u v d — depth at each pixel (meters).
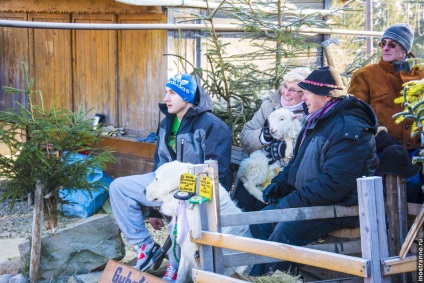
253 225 4.64
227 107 6.18
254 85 6.20
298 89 5.04
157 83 6.58
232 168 5.85
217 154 4.86
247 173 5.07
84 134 5.07
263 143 5.07
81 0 7.17
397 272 3.16
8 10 7.98
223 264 3.81
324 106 4.10
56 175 5.01
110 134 6.95
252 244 3.51
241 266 4.12
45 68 7.77
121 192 4.85
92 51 7.25
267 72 6.88
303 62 7.21
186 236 3.90
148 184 4.85
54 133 5.06
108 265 4.43
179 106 4.96
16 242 6.36
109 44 7.03
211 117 4.96
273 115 4.96
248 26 5.96
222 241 3.65
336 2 7.99
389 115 4.71
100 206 6.75
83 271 5.27
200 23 6.50
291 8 6.35
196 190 3.79
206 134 4.90
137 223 4.84
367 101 4.82
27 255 5.19
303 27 6.71
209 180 3.74
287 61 6.51
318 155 4.06
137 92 6.81
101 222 5.36
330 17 7.15
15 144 4.94
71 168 5.04
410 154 4.56
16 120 5.12
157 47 6.54
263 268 4.29
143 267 4.81
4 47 8.21
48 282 5.11
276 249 3.42
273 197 4.48
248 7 6.34
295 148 4.43
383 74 4.80
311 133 4.18
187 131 4.95
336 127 3.97
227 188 4.95
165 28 5.97
